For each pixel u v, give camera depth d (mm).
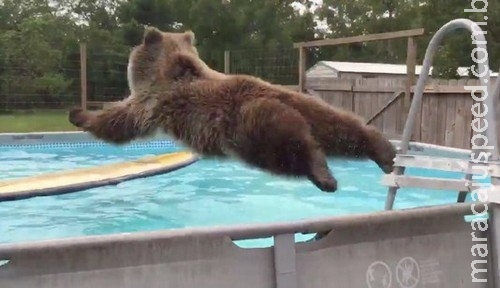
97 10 29781
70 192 6469
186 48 3652
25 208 5777
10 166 8695
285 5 29109
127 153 10406
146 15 23484
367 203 6156
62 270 1952
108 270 2016
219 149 3338
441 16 16031
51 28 21328
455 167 2723
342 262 2398
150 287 2080
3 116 14531
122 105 3580
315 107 3326
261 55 16422
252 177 7641
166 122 3439
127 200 6234
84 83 12391
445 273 2590
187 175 7797
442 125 9031
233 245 2215
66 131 11703
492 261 2623
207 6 22156
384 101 10234
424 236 2555
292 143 3117
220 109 3309
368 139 3311
